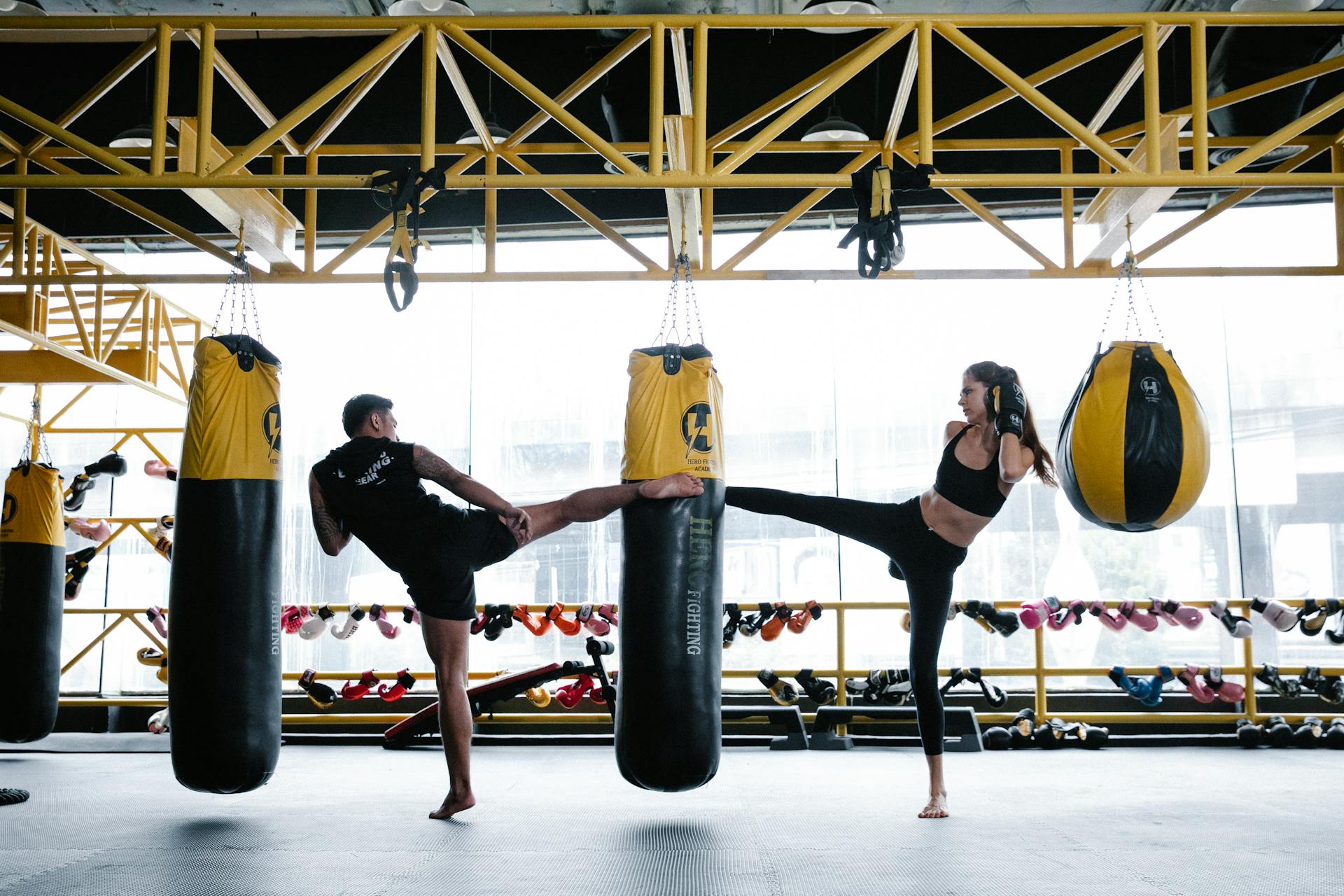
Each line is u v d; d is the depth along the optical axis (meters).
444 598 4.16
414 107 7.47
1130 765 6.10
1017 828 4.10
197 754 4.08
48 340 6.96
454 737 4.38
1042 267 6.20
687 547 3.99
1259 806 4.65
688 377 4.16
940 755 4.41
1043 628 7.27
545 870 3.39
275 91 7.34
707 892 3.09
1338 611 7.12
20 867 3.48
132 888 3.19
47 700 6.49
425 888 3.17
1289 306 8.27
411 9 5.33
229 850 3.72
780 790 5.11
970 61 7.17
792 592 8.57
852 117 7.22
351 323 8.92
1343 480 8.05
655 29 4.48
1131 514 4.47
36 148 6.23
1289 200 8.33
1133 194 5.30
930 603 4.34
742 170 7.69
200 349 4.28
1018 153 7.53
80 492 7.90
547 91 7.43
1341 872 3.36
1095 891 3.10
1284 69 6.32
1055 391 8.37
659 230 8.76
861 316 8.63
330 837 3.95
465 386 8.85
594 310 8.89
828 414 8.55
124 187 4.44
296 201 8.09
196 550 4.16
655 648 3.91
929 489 4.41
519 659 8.69
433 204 8.27
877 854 3.62
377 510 4.08
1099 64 7.13
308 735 7.54
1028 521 8.42
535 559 8.77
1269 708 7.77
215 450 4.20
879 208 4.30
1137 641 8.28
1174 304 8.40
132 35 7.07
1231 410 8.26
